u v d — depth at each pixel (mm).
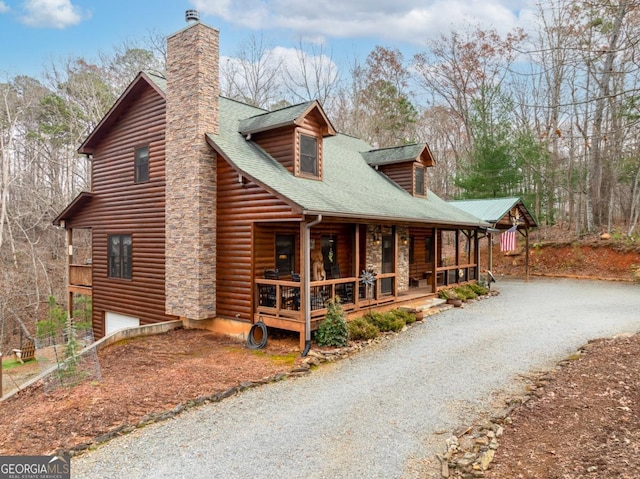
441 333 10695
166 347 9539
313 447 5168
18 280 22766
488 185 25797
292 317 9414
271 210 9609
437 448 5082
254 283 10078
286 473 4605
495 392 6746
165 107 11883
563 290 18188
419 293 14453
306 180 11016
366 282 11328
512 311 13477
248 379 7438
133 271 13047
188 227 10750
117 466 4773
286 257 11445
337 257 13281
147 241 12484
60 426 5672
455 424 5699
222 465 4781
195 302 10602
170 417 6020
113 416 5941
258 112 14258
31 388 7449
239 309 10359
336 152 16016
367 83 34469
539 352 8797
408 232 15594
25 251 24219
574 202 28438
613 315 12438
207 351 9234
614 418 5406
